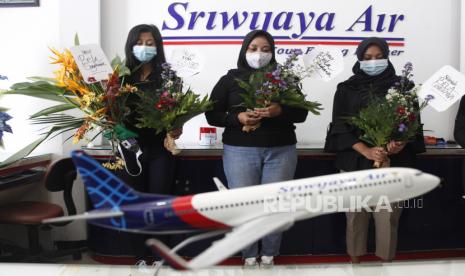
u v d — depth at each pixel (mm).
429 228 2770
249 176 2092
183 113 1841
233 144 2107
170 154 2131
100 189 1146
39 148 2930
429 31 2963
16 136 2936
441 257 2811
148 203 1153
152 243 899
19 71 2916
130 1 2895
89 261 2797
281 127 2109
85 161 1127
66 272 1443
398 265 1482
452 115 2977
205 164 2623
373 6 2924
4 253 2709
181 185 2627
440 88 1812
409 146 2148
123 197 1154
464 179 2525
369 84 2221
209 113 2154
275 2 2898
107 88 1800
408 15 2945
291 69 1998
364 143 2121
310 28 2920
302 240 2713
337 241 2723
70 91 1919
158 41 2137
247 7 2898
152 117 1836
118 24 2904
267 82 1816
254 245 2297
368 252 2742
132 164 2008
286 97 1879
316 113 1969
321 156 2652
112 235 2693
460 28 2918
